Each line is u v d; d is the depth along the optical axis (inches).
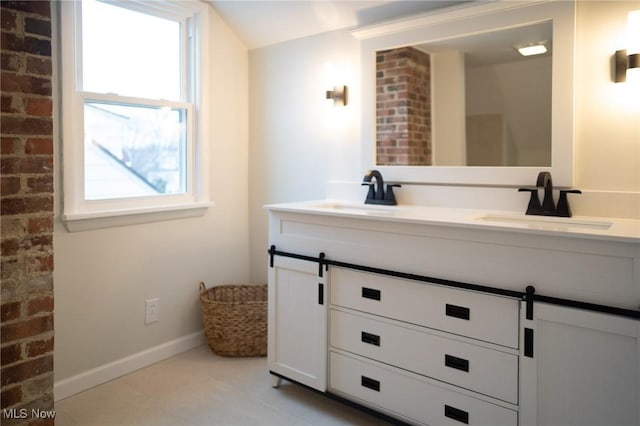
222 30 115.3
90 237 92.6
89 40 91.9
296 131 114.2
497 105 83.7
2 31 64.9
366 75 99.5
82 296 91.7
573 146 75.4
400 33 93.9
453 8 85.0
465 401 68.1
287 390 92.4
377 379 77.5
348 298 80.6
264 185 121.8
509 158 83.1
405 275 72.6
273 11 106.0
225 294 117.0
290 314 89.0
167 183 108.2
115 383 95.0
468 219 70.9
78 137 89.5
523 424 62.8
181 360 105.9
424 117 92.7
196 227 112.1
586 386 58.1
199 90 109.7
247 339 106.3
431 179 91.7
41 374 70.3
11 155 66.4
